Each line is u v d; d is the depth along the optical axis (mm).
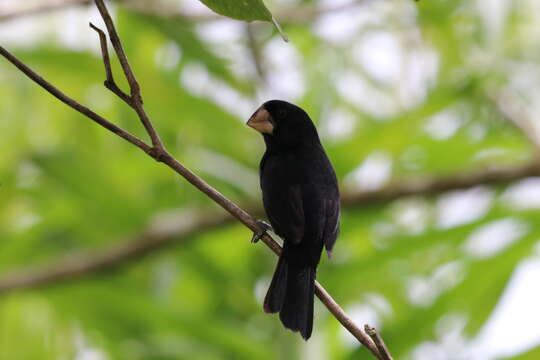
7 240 12117
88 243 12000
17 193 12328
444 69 13383
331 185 8125
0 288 11359
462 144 11750
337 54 12039
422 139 11422
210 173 11320
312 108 10953
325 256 9805
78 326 11562
